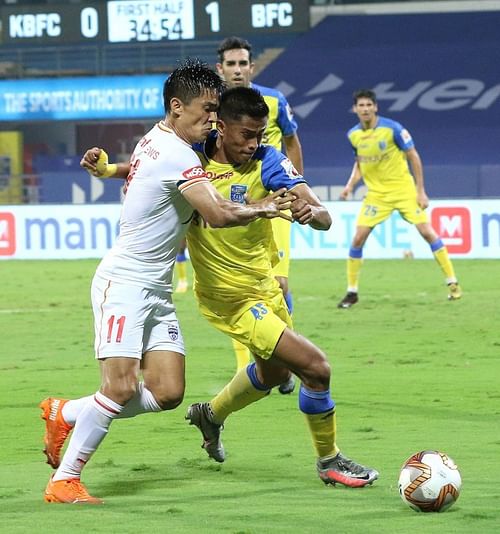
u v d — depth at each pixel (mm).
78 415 13266
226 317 14531
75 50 76312
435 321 33656
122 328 13164
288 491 13531
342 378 23594
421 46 82188
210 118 13195
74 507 12586
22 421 19281
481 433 17484
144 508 12469
